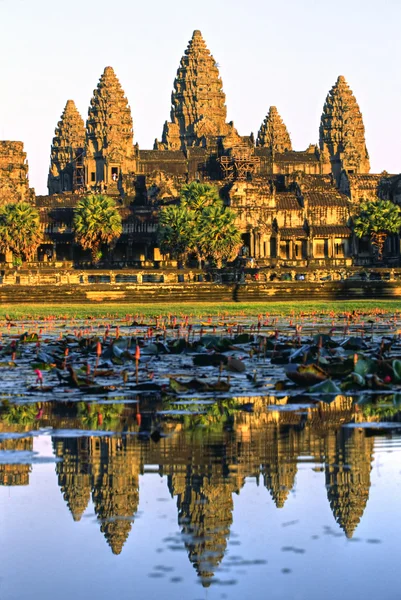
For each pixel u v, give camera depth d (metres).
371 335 78.12
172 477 27.19
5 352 59.84
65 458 29.23
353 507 24.47
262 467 28.06
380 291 173.25
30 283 183.12
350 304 151.88
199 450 30.27
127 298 165.88
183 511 24.42
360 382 42.09
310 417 35.59
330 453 29.62
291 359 51.38
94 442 31.47
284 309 138.38
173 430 33.19
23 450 30.17
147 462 28.66
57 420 35.06
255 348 60.31
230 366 48.78
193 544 22.28
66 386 43.78
